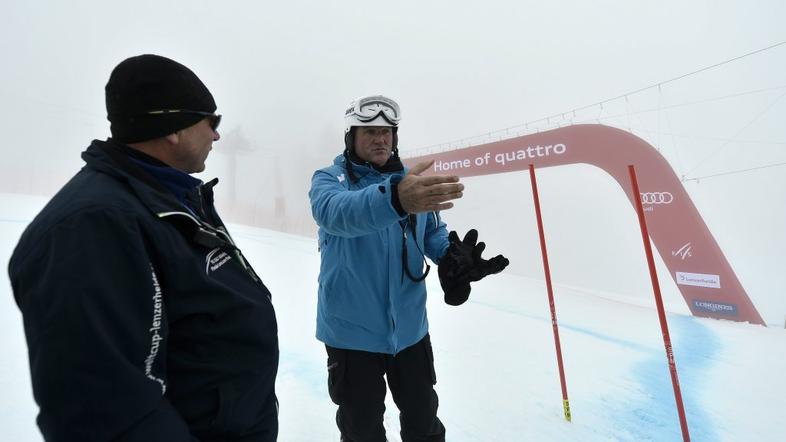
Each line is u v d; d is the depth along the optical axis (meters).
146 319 0.71
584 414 2.80
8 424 2.04
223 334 0.87
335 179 1.62
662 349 4.36
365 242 1.68
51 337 0.60
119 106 0.86
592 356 4.04
